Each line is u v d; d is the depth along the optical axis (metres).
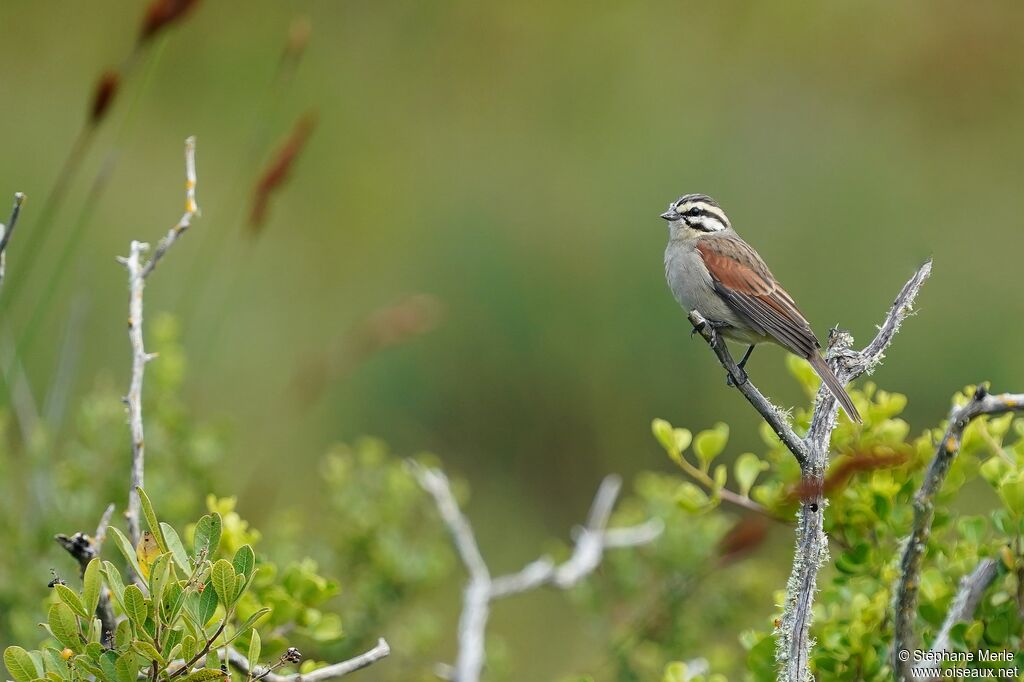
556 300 16.03
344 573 9.42
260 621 5.74
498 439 15.47
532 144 18.77
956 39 19.72
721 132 18.22
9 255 14.71
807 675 4.82
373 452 9.78
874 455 5.30
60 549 8.31
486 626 12.14
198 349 14.11
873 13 20.34
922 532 4.64
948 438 4.60
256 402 14.70
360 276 17.14
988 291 16.20
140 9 19.66
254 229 8.87
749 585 9.53
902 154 18.30
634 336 15.70
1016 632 5.40
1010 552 5.36
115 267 15.31
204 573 4.48
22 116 17.89
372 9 21.03
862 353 5.57
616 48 20.20
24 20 19.50
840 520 6.04
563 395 15.61
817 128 18.62
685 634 9.11
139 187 17.30
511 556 14.07
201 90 19.27
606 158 18.06
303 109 19.38
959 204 17.62
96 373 13.90
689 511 6.35
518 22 20.94
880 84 19.53
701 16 20.61
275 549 9.02
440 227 17.16
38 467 8.34
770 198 17.16
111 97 8.20
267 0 20.38
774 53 19.98
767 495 6.38
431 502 9.67
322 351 15.41
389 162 18.75
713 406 15.20
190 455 9.24
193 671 4.59
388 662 9.38
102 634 4.85
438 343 15.77
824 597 6.36
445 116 19.66
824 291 16.39
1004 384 15.33
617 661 9.08
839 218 16.98
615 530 9.55
